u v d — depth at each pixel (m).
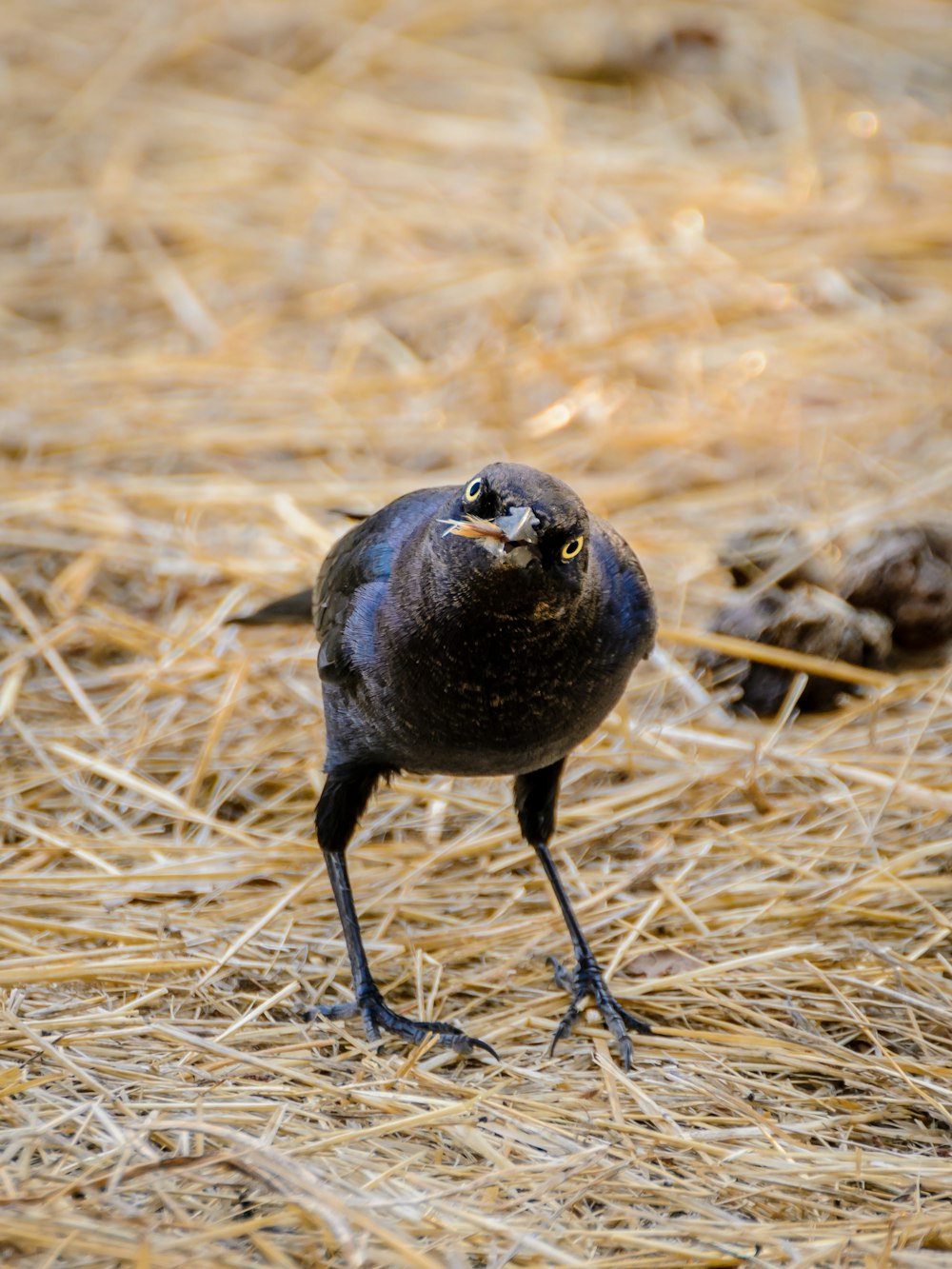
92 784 10.29
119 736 10.65
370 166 18.20
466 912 9.26
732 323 16.00
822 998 8.36
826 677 11.33
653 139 18.80
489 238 17.11
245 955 8.60
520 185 17.89
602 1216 6.54
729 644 11.19
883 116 19.14
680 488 13.72
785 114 19.14
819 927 9.04
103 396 14.53
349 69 19.83
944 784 10.15
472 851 9.66
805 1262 6.18
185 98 19.33
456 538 7.27
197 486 13.23
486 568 7.06
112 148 18.31
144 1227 6.02
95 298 16.11
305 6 20.94
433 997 8.40
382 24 20.67
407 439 14.19
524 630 7.34
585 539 7.18
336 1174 6.57
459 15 20.84
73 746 10.51
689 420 14.39
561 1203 6.55
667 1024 8.38
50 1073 7.20
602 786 10.54
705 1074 7.78
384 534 8.31
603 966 8.77
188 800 10.05
